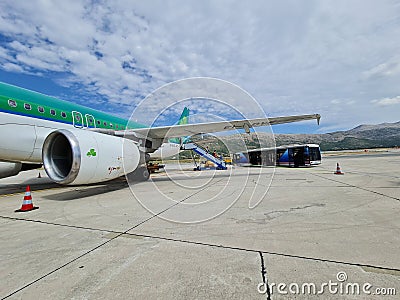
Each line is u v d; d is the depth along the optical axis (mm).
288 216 3619
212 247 2455
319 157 18969
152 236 2840
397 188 6004
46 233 2990
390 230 2855
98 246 2529
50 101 7258
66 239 2760
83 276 1887
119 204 4840
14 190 7562
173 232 2986
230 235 2824
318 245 2441
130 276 1878
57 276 1893
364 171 11273
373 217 3428
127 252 2357
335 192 5684
